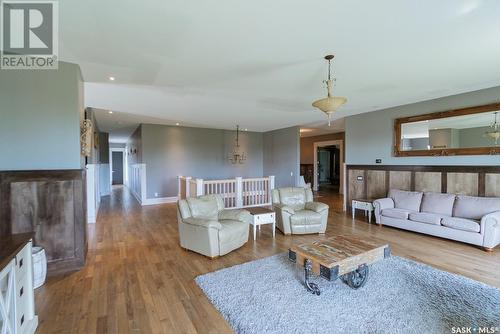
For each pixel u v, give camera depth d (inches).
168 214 239.6
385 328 76.3
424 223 164.2
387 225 187.2
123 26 85.1
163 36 92.1
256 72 127.8
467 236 145.0
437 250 141.1
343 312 84.2
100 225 198.2
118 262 126.0
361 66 121.0
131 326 78.0
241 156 368.2
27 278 73.7
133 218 222.5
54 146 114.1
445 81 143.8
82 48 101.4
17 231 107.3
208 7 75.0
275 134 357.4
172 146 315.3
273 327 76.9
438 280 105.2
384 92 165.2
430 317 81.4
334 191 403.5
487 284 102.0
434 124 183.6
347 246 106.7
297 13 78.5
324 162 522.3
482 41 97.1
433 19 82.1
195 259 129.8
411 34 91.7
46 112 112.7
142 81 140.6
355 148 241.4
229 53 106.4
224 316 82.9
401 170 204.2
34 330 74.8
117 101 186.1
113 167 568.1
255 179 280.1
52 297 93.8
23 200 108.2
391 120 211.0
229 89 155.9
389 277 108.3
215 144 346.6
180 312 85.3
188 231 139.0
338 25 85.6
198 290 99.4
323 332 74.9
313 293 95.7
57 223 113.7
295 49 103.2
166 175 311.7
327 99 111.0
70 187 116.0
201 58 111.1
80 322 79.7
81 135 135.8
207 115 244.2
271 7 75.2
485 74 132.8
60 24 83.6
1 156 106.7
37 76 111.1
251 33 90.5
